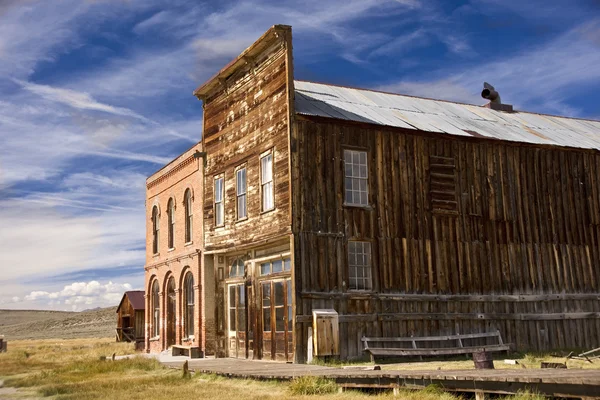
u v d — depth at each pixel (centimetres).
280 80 1953
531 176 2216
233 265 2319
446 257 2019
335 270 1853
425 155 2061
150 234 3133
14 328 9544
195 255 2489
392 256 1941
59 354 2884
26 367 2114
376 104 2264
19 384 1554
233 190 2223
